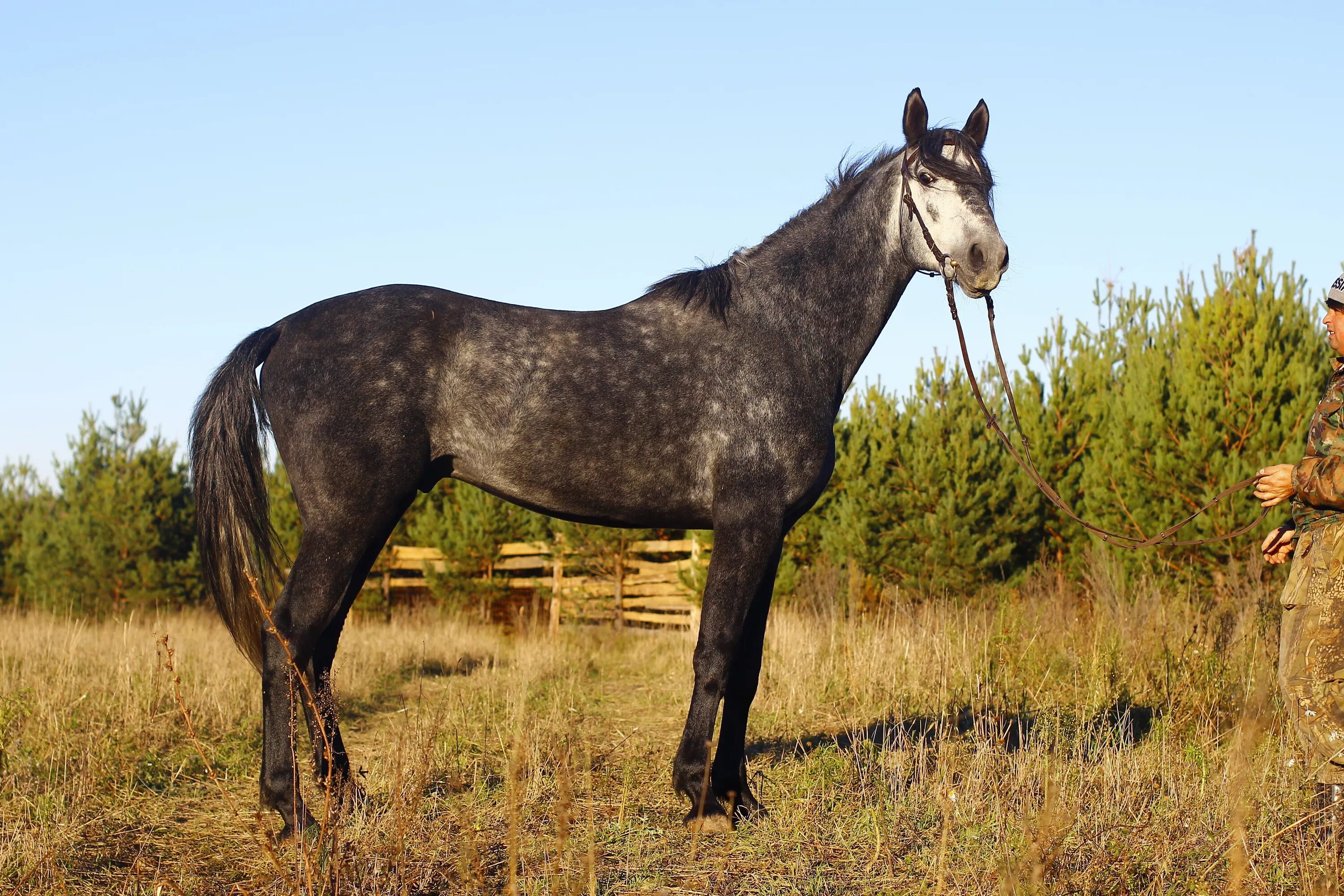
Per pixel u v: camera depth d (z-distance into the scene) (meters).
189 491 18.06
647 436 4.05
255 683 7.07
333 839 2.94
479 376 4.03
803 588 12.85
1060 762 4.42
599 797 4.43
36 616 14.33
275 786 3.73
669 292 4.29
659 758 5.34
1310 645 3.28
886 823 3.88
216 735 5.68
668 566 15.34
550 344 4.09
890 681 7.14
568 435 4.03
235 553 3.93
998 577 12.41
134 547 17.19
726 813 3.95
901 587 12.36
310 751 5.13
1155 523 9.85
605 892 3.22
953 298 4.38
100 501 17.31
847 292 4.35
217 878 3.36
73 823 3.77
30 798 4.11
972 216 4.19
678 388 4.07
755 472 4.05
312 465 3.89
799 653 8.29
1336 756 3.19
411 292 4.18
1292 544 3.69
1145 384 10.26
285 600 3.84
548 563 16.12
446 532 16.36
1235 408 9.51
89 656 8.30
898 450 12.94
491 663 10.54
